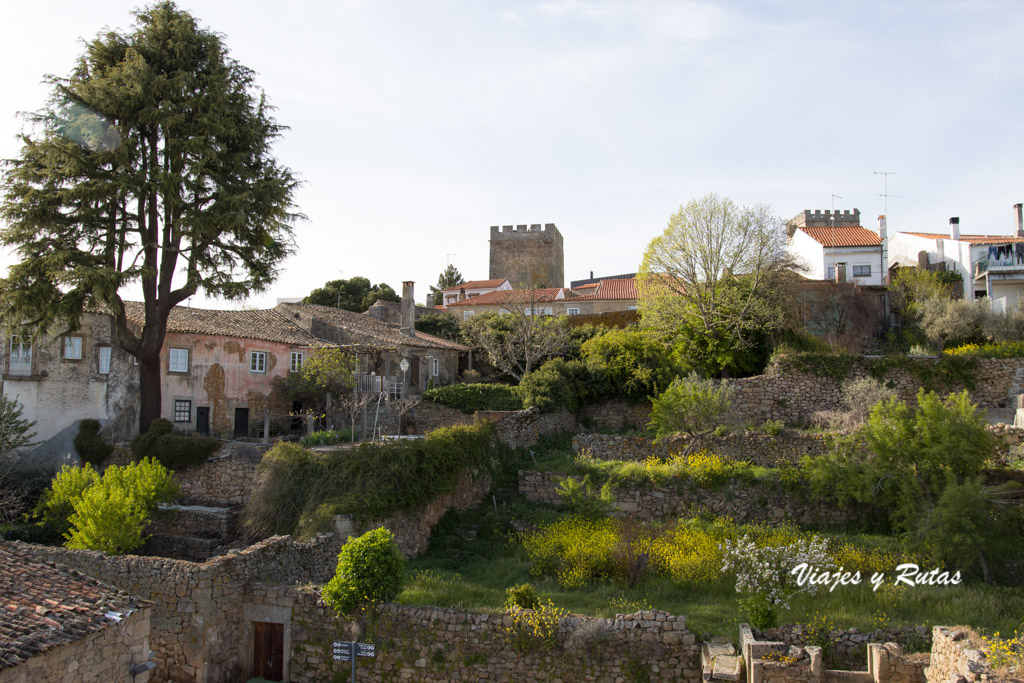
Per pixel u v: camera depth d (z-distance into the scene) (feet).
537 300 164.25
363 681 45.96
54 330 96.89
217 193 91.25
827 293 130.11
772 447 78.28
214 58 93.20
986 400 98.48
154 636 47.62
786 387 102.94
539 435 95.30
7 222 84.99
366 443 69.87
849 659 43.39
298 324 129.08
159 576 48.34
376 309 155.22
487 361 143.02
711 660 41.63
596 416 111.24
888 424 67.41
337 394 109.70
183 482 80.38
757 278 113.91
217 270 94.38
